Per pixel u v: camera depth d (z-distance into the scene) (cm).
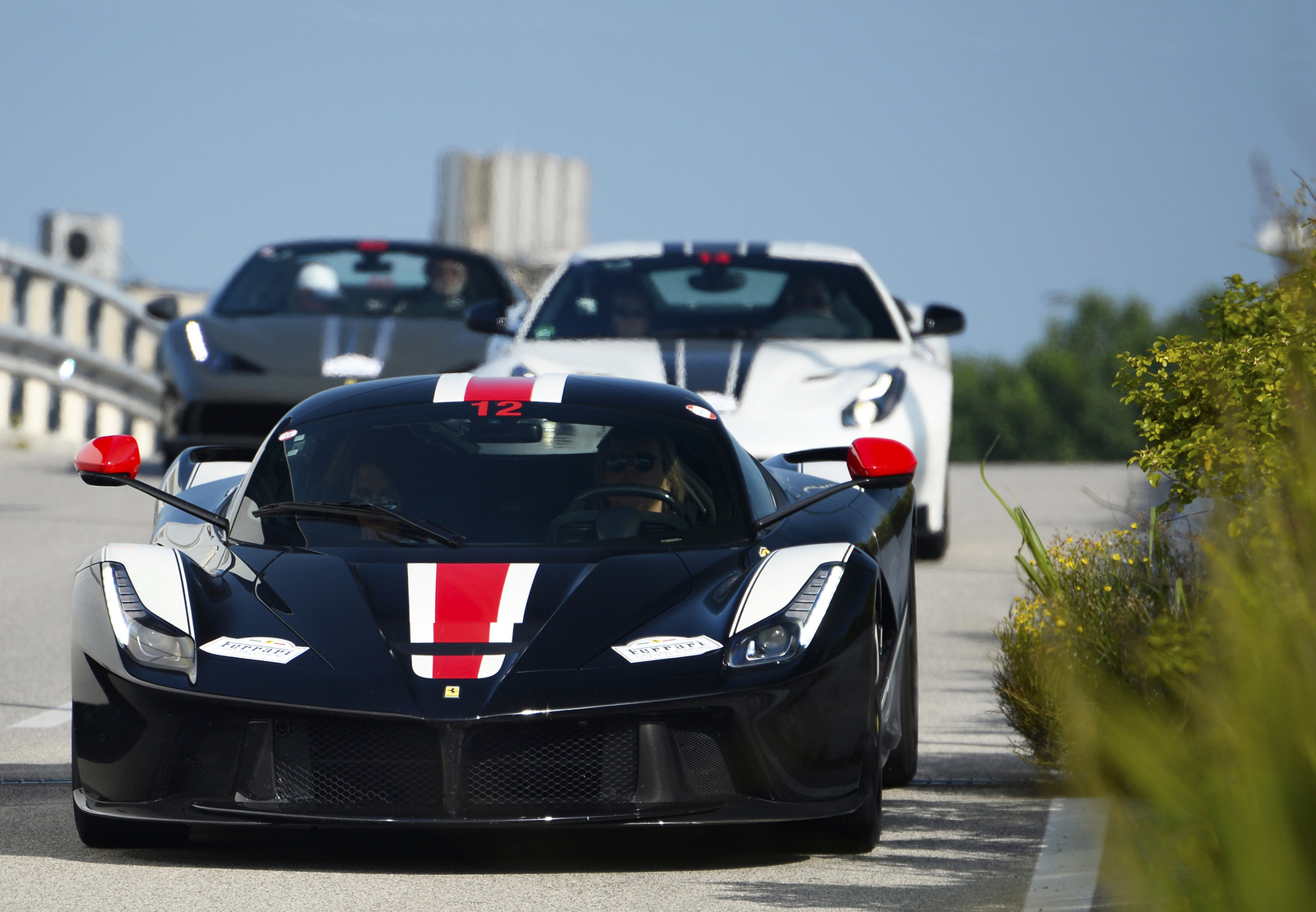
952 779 1906
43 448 7138
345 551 1698
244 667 1507
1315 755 918
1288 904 907
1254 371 1598
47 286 7138
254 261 4706
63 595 3300
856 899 1420
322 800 1477
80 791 1554
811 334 3616
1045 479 6081
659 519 1761
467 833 1681
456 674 1484
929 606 3172
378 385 2028
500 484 1798
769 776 1502
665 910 1392
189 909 1399
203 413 4172
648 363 3353
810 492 2002
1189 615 1327
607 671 1490
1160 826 976
